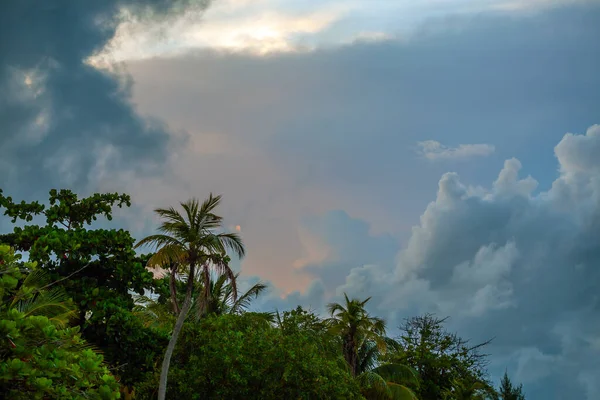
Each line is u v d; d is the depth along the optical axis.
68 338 11.69
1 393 10.24
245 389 23.83
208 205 22.78
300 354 24.62
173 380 24.23
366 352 39.69
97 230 24.62
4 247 12.09
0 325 10.29
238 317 27.50
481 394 41.62
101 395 10.86
